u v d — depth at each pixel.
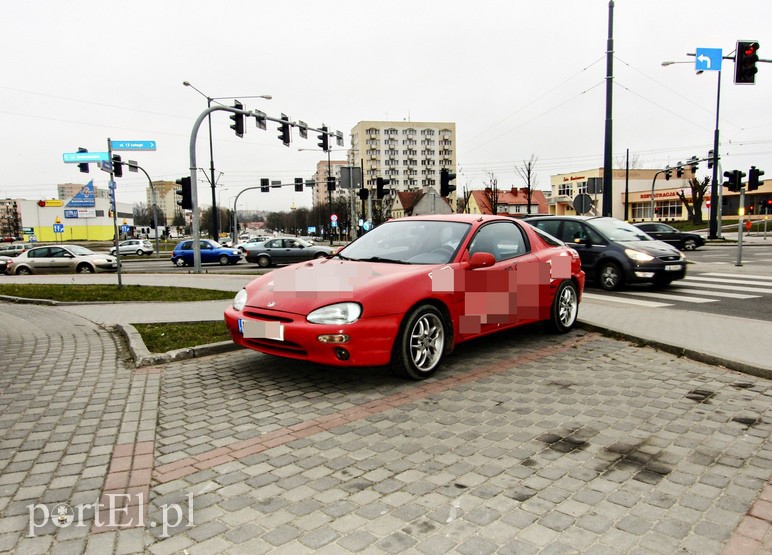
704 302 9.55
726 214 62.84
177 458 3.25
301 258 26.30
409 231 5.92
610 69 17.17
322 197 144.25
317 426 3.74
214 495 2.80
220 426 3.76
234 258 28.39
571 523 2.51
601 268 11.45
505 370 5.09
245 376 4.98
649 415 3.88
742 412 3.91
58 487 2.89
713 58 16.12
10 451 3.36
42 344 6.45
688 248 26.72
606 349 5.87
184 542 2.38
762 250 25.39
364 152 129.12
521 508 2.64
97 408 4.14
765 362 4.94
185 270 24.25
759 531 2.43
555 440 3.46
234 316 4.90
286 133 19.62
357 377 4.89
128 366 5.38
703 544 2.34
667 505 2.67
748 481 2.90
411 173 131.75
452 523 2.52
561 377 4.84
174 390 4.59
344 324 4.30
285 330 4.42
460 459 3.20
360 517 2.58
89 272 21.81
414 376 4.70
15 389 4.64
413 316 4.65
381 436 3.56
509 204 82.94
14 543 2.37
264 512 2.63
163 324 7.40
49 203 81.19
